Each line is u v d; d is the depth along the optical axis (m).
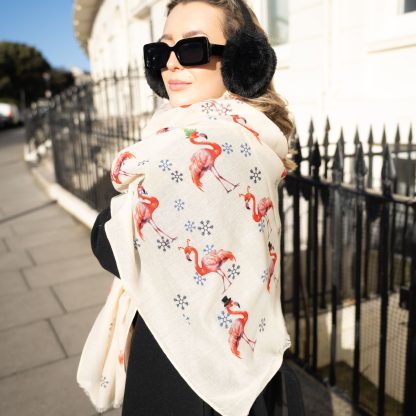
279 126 1.23
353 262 3.18
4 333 3.01
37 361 2.66
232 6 1.14
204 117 1.07
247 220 1.03
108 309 1.28
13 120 26.97
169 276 1.02
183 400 1.07
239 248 1.02
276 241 1.15
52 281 3.85
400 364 2.78
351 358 3.08
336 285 2.18
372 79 3.49
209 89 1.16
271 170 1.09
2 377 2.52
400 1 3.29
